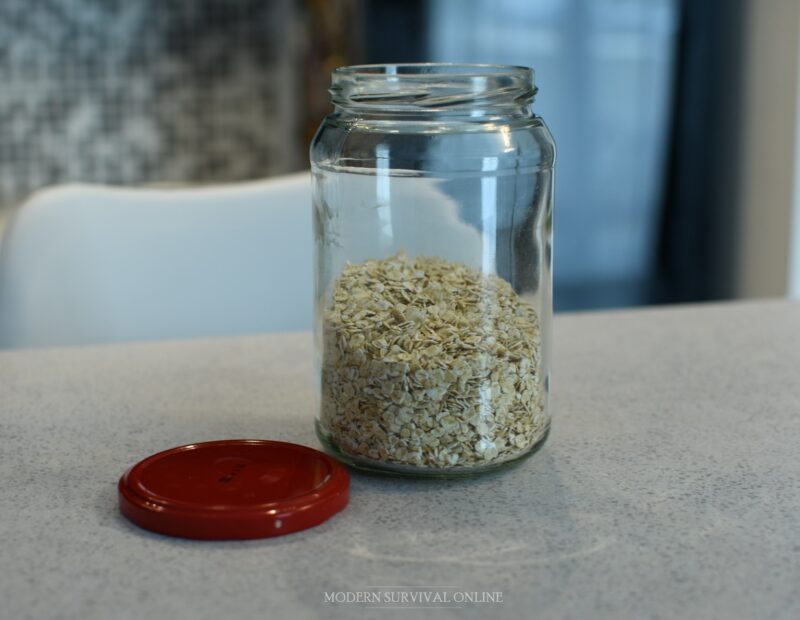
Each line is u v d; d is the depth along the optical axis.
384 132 0.49
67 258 0.82
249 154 2.06
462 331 0.49
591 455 0.52
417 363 0.48
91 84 1.99
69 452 0.53
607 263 1.75
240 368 0.66
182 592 0.41
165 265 0.85
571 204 1.72
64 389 0.62
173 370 0.66
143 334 0.85
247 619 0.39
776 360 0.68
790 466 0.51
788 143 1.60
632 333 0.74
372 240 0.50
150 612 0.40
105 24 1.98
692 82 1.70
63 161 2.02
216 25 2.01
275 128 2.06
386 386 0.48
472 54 1.64
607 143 1.71
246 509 0.44
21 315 0.81
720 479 0.50
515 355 0.49
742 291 1.76
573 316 0.79
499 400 0.49
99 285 0.84
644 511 0.47
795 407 0.59
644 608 0.40
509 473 0.50
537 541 0.44
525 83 0.49
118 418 0.58
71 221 0.82
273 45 2.03
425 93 0.48
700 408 0.59
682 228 1.75
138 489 0.46
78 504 0.47
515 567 0.42
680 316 0.79
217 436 0.55
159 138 2.04
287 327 0.89
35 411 0.58
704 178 1.73
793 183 1.59
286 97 2.02
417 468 0.49
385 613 0.40
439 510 0.47
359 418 0.49
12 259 0.81
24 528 0.45
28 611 0.40
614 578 0.42
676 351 0.70
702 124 1.71
